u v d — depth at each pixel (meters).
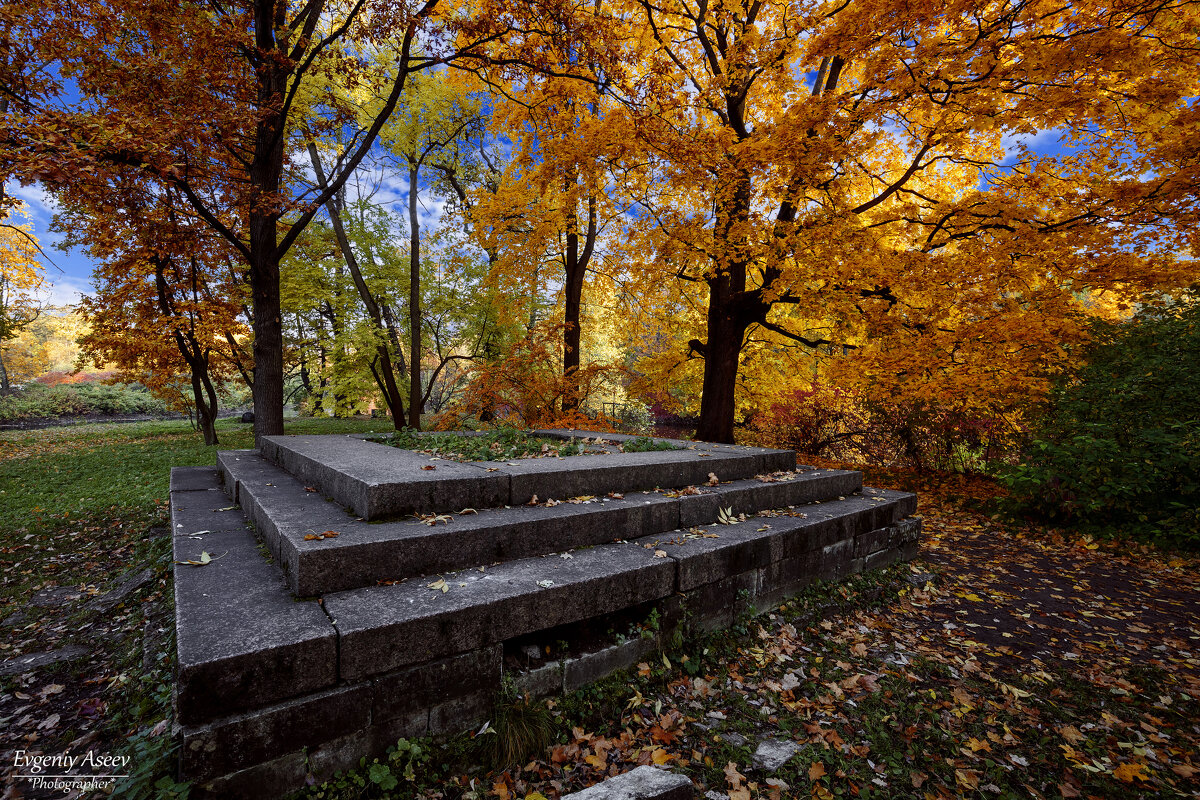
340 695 2.13
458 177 16.89
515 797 2.28
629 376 13.88
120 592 4.42
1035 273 7.85
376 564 2.74
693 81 10.95
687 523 4.22
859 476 6.07
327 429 17.20
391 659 2.27
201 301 12.17
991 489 9.37
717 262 9.55
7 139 5.24
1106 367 7.45
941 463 10.98
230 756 1.89
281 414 8.73
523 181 11.58
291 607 2.42
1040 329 7.41
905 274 8.09
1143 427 6.77
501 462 4.62
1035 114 7.01
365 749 2.20
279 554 3.03
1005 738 2.79
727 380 10.98
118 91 7.40
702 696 3.10
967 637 4.12
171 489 5.62
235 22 7.39
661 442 6.78
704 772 2.47
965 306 8.32
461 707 2.46
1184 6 6.75
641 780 2.02
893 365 8.30
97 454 12.95
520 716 2.57
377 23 7.88
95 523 6.82
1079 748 2.73
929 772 2.53
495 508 3.70
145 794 1.85
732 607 3.76
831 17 8.54
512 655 2.81
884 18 7.00
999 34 7.27
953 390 8.00
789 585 4.25
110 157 5.93
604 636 3.11
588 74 9.52
